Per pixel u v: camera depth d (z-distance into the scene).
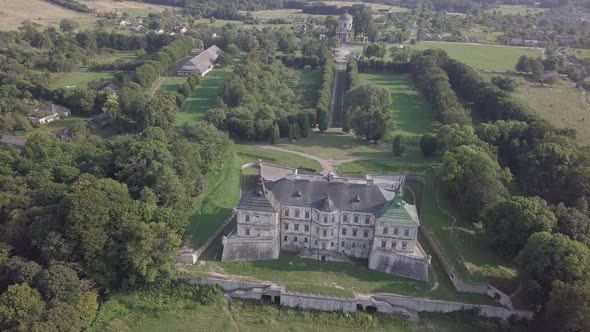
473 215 169.62
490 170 174.25
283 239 158.25
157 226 144.75
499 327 131.38
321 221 151.12
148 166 175.88
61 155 190.12
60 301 127.12
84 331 127.44
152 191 161.88
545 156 185.38
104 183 152.62
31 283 129.62
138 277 141.62
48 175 174.25
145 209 152.00
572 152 186.12
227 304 139.25
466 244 157.25
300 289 139.12
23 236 146.12
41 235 141.25
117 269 143.88
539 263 130.38
